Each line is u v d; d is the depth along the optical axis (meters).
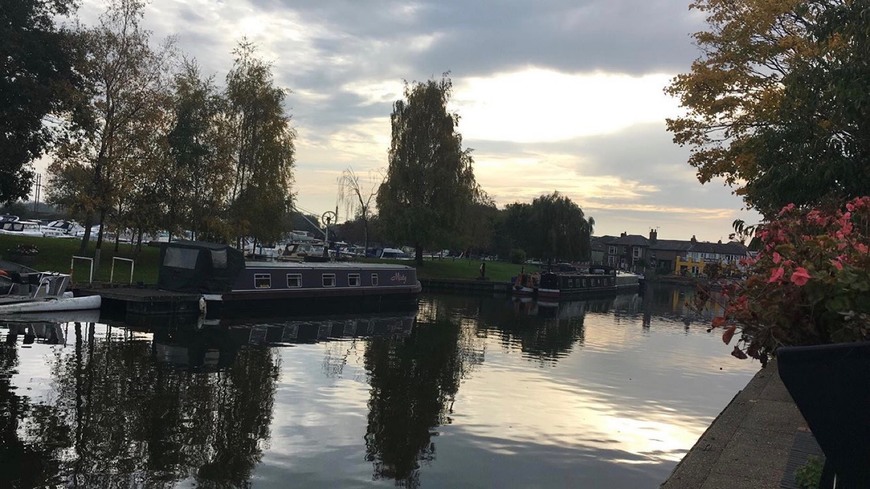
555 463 10.45
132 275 29.17
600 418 13.36
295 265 30.61
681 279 97.31
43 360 15.46
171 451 10.01
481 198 59.75
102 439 10.30
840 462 2.38
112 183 30.55
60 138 31.92
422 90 50.34
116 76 30.66
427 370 17.67
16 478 8.63
